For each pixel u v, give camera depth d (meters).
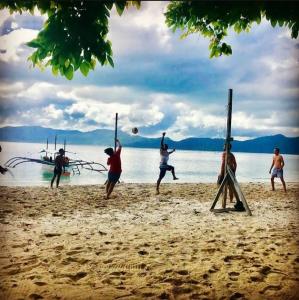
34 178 27.17
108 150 12.04
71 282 4.52
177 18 4.48
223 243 6.50
